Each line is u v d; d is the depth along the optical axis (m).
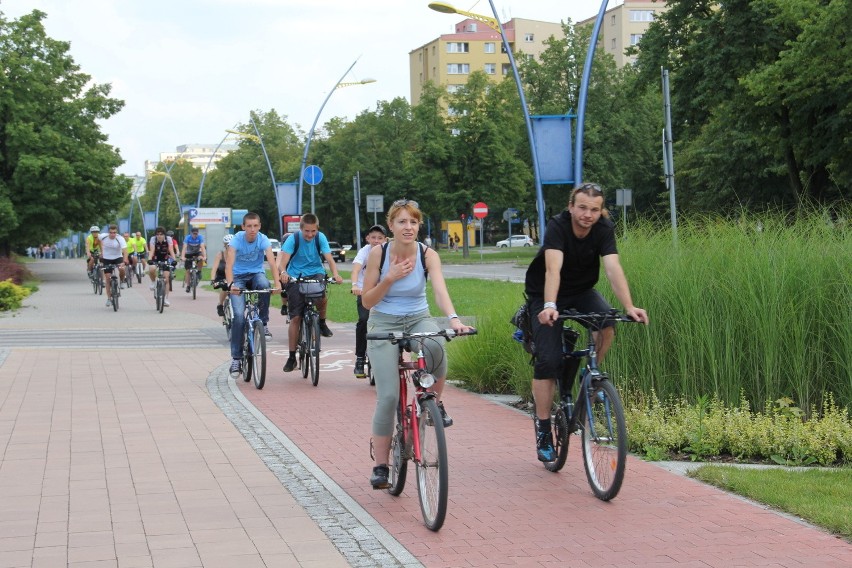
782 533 5.50
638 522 5.77
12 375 12.42
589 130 63.34
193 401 10.39
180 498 6.36
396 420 6.54
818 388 8.17
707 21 33.28
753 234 8.91
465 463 7.47
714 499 6.28
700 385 8.48
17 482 6.79
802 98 28.97
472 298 27.12
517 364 10.26
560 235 6.55
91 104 51.16
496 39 125.00
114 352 15.25
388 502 6.32
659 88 36.41
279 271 11.85
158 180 134.12
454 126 65.75
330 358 14.80
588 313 6.74
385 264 6.26
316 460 7.55
